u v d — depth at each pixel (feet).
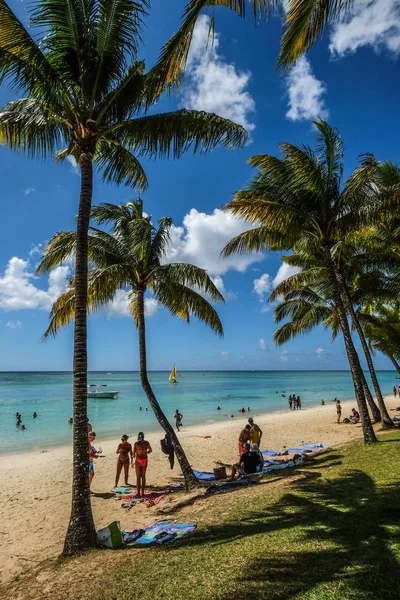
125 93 24.84
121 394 212.64
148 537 21.02
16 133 24.94
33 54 20.88
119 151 30.01
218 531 19.83
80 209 23.93
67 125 25.23
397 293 57.00
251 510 22.57
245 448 37.32
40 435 80.43
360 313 66.95
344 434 68.95
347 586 12.39
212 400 168.35
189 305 40.88
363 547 15.14
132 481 40.88
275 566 14.46
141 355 39.27
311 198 41.65
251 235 44.98
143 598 13.56
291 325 70.69
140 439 35.58
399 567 13.21
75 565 18.45
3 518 31.07
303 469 32.58
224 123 25.77
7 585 18.20
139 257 39.55
